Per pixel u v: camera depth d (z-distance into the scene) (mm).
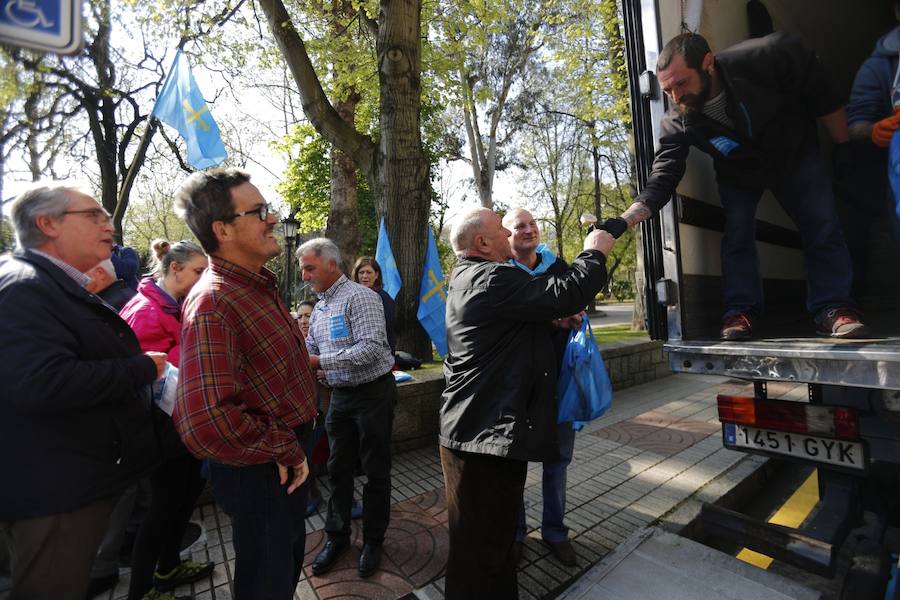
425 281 5992
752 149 2250
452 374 1920
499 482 1794
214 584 2398
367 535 2521
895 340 1827
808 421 2016
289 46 6074
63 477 1527
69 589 1585
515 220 2631
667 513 3062
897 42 2158
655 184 2191
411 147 5918
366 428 2529
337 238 11594
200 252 2549
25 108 6719
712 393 6344
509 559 1856
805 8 3133
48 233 1628
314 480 3225
